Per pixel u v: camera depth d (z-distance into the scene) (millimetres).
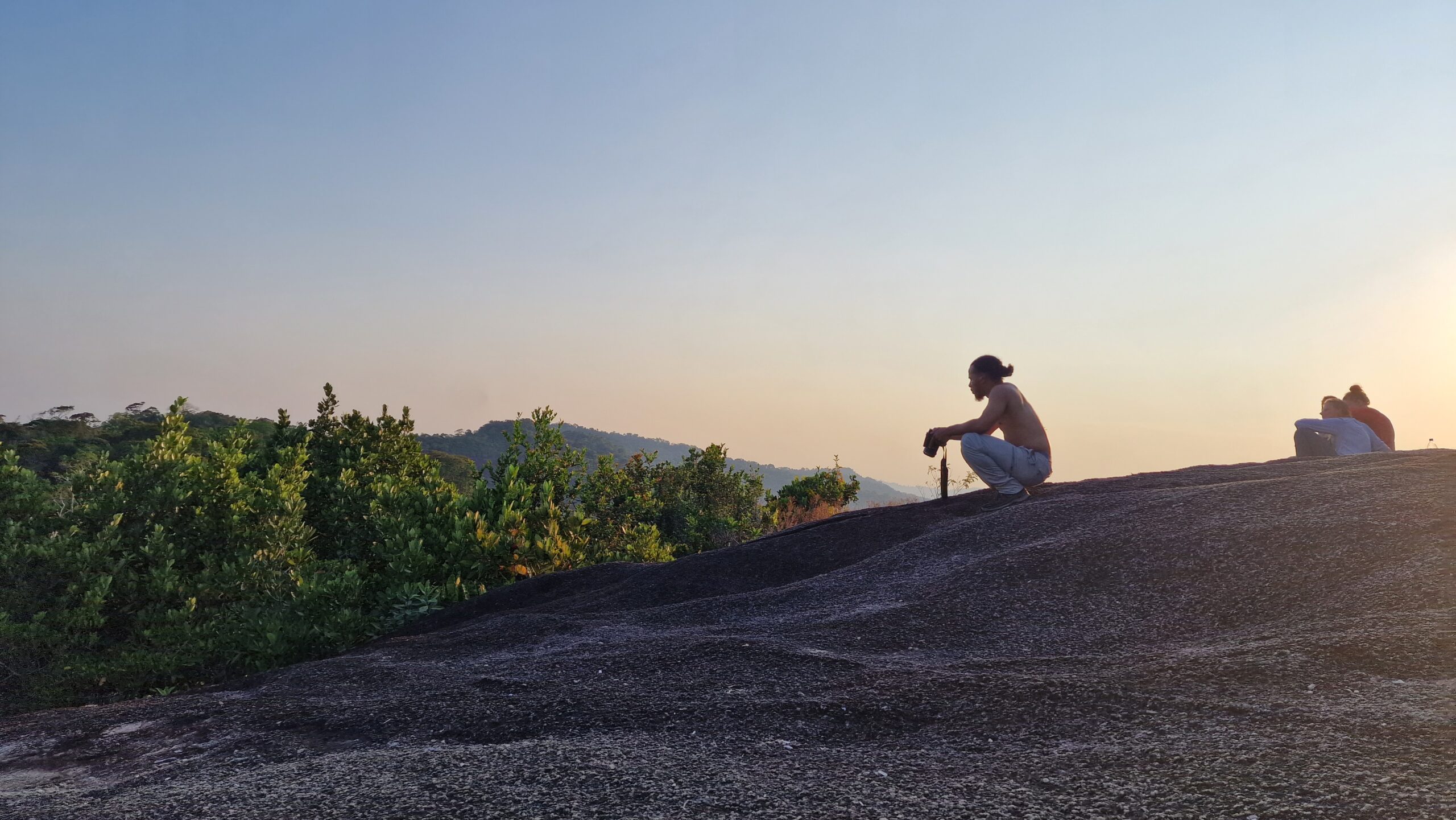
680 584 6977
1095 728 2709
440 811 2412
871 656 4051
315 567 9266
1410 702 2551
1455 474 5363
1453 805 1861
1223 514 5316
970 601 4723
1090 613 4328
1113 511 5980
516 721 3438
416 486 11633
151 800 2809
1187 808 2021
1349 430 8133
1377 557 4160
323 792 2664
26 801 3082
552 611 6945
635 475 19797
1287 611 3855
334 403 14031
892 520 7531
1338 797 1967
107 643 9148
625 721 3291
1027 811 2107
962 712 2988
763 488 22656
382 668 5020
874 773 2502
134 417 43531
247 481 10672
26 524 9242
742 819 2207
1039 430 7281
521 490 10672
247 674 8523
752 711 3236
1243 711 2664
